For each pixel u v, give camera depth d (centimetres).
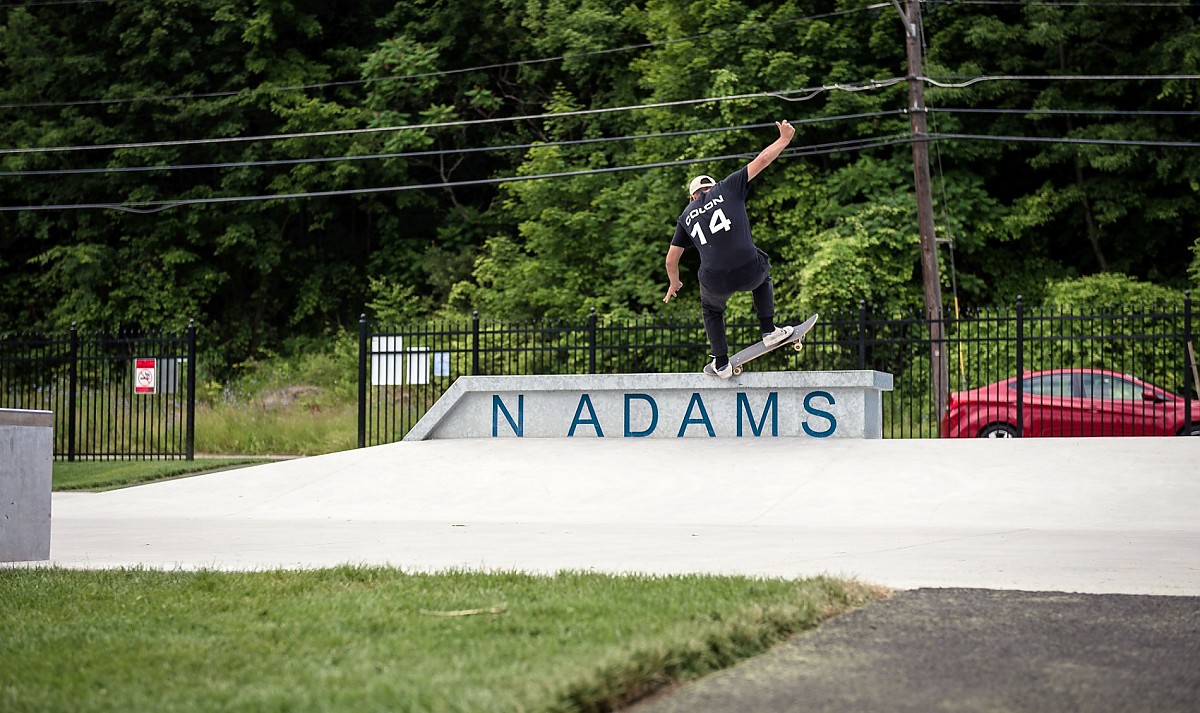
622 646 475
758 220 3228
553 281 3475
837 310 2814
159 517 1300
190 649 507
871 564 775
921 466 1337
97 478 1748
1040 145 3259
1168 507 1157
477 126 4103
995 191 3438
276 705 402
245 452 2356
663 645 468
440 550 896
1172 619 562
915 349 2719
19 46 3925
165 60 3934
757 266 1193
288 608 603
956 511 1180
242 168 3888
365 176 3950
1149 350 2581
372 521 1222
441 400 1647
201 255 4088
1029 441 1415
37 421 860
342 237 4238
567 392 1609
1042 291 3241
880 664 477
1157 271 3231
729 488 1316
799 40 3253
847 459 1381
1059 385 1925
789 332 1255
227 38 3959
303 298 4034
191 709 405
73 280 3847
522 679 423
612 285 3369
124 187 3941
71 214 3975
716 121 3228
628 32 3794
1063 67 3203
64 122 3984
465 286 3572
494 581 677
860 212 3028
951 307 3186
